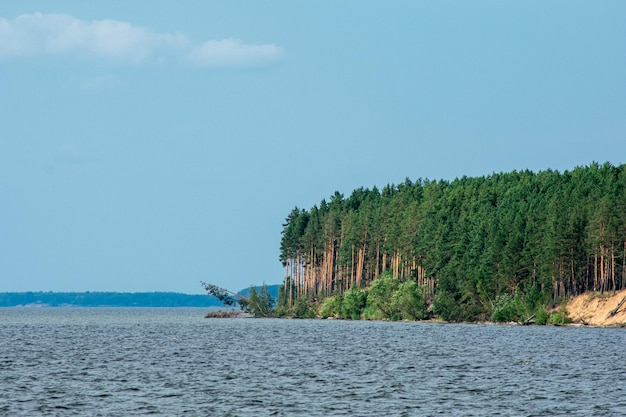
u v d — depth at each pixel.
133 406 149.12
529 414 142.88
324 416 140.25
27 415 140.38
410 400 156.38
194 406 149.25
